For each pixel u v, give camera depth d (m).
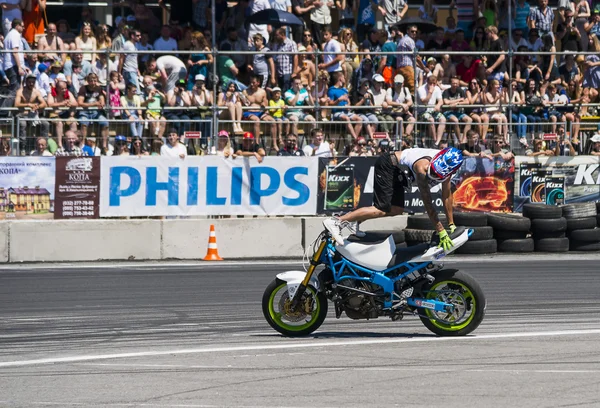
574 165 50.94
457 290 23.86
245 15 56.69
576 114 54.12
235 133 49.16
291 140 49.34
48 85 49.03
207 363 21.16
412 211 49.09
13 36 50.50
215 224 47.09
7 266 43.06
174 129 48.47
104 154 47.50
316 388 18.45
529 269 39.91
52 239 45.28
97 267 42.44
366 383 18.83
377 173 24.28
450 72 54.91
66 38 54.47
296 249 47.84
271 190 48.12
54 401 17.73
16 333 26.02
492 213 47.28
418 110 51.75
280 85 53.41
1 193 45.00
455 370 19.98
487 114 52.28
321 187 48.47
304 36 56.34
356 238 24.03
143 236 46.19
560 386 18.44
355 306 23.86
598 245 47.38
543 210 46.84
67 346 23.97
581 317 27.66
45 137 46.69
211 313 29.14
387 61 54.44
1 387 19.05
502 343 23.09
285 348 22.88
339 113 51.38
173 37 55.94
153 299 32.16
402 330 25.41
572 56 56.78
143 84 50.88
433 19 62.47
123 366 21.05
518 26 59.31
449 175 23.53
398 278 23.73
